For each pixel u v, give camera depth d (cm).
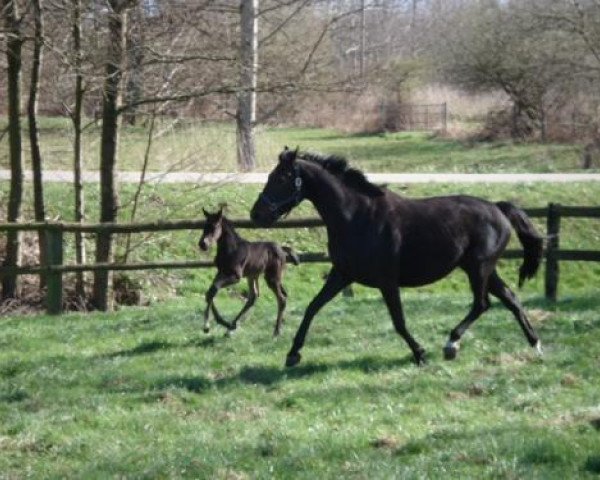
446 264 1022
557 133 3800
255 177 2417
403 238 1010
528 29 3509
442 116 4512
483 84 4088
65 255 1927
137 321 1356
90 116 2252
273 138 4147
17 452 782
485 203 1058
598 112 3616
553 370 978
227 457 722
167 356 1109
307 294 1880
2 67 1797
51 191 2216
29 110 1664
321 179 1017
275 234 2081
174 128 2031
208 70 1645
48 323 1386
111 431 830
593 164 3212
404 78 4041
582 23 3309
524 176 2712
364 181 1020
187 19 1595
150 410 883
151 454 747
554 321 1210
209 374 1017
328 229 1028
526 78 3794
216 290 1219
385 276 1012
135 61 1577
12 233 1695
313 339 1169
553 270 1448
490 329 1176
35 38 1513
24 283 1789
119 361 1095
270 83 1617
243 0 1792
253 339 1198
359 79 1683
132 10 1579
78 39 1551
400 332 1021
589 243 2138
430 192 2375
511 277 1984
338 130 4631
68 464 745
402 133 4444
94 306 1656
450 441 736
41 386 998
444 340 1138
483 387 916
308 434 781
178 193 2180
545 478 627
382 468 665
